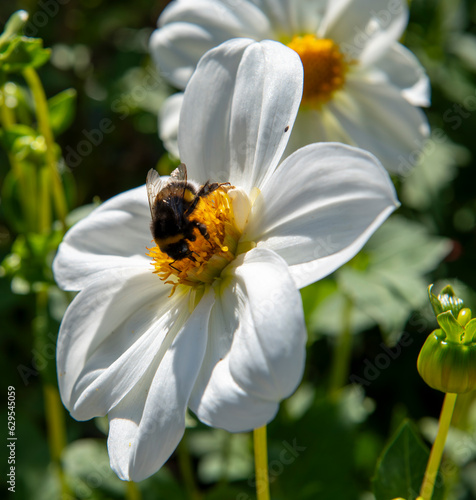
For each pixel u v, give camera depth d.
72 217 0.41
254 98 0.33
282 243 0.31
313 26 0.41
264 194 0.32
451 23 0.49
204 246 0.33
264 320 0.30
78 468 0.42
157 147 0.50
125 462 0.32
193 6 0.41
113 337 0.34
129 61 0.52
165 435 0.31
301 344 0.30
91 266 0.35
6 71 0.38
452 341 0.32
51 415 0.42
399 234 0.43
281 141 0.32
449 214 0.47
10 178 0.42
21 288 0.41
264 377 0.30
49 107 0.41
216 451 0.43
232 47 0.34
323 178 0.31
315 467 0.43
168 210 0.33
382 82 0.41
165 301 0.34
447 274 0.46
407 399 0.46
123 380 0.33
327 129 0.41
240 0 0.41
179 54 0.41
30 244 0.40
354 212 0.31
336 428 0.43
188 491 0.43
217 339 0.32
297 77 0.33
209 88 0.34
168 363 0.32
